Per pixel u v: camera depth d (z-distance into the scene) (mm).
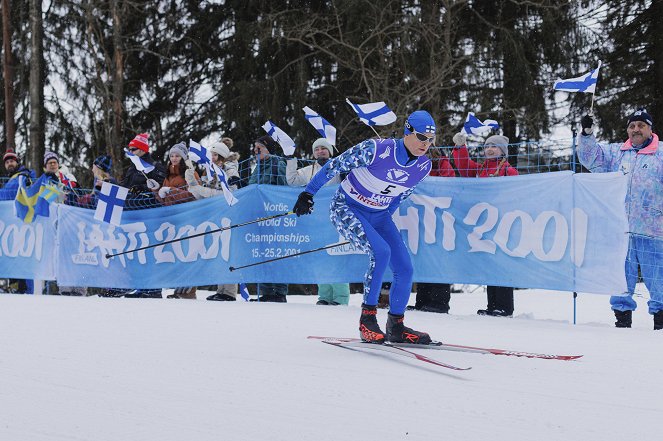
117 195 13398
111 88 32625
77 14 33500
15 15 34781
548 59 28750
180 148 14445
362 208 8016
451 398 5406
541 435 4484
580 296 16766
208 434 4434
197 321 9602
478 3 29656
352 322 9648
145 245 14188
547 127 28406
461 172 12023
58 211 15336
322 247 11766
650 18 28906
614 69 29188
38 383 5812
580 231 10359
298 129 28391
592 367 6691
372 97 27641
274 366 6559
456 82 29031
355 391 5602
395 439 4367
